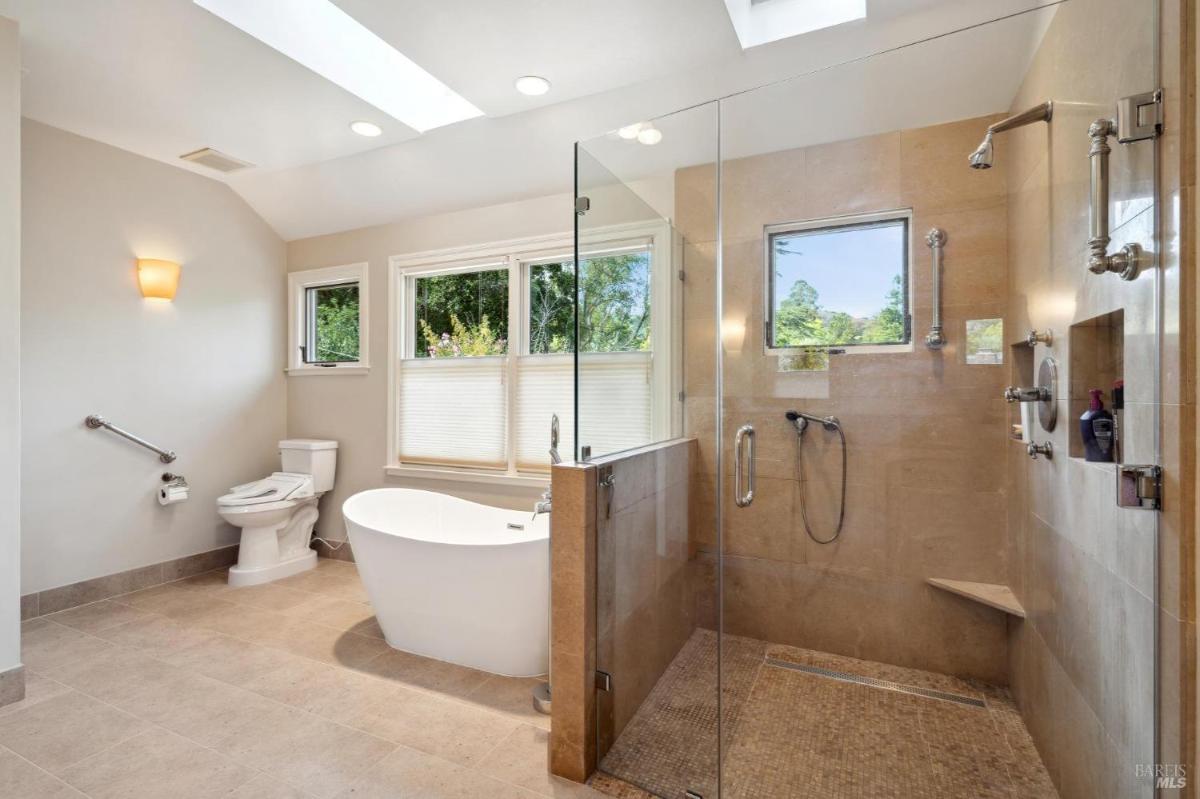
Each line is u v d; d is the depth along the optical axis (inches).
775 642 83.4
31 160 112.9
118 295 126.8
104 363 124.5
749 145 86.0
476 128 115.0
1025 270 71.4
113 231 125.7
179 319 138.6
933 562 81.2
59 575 117.6
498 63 90.9
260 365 157.8
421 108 115.3
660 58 89.5
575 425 72.7
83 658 97.3
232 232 150.6
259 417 157.6
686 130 87.0
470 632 94.8
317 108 108.3
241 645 103.1
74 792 64.7
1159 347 44.8
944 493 80.8
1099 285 53.6
